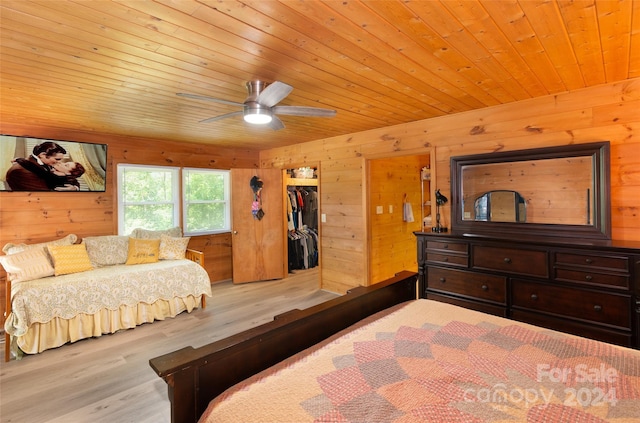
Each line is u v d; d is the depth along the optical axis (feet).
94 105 10.02
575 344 4.73
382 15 5.39
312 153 16.75
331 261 16.07
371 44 6.41
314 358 4.45
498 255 9.22
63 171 13.20
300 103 10.16
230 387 4.08
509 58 7.04
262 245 18.35
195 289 13.47
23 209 12.50
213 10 5.17
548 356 4.39
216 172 18.51
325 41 6.26
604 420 3.16
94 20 5.40
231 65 7.32
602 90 8.64
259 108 7.93
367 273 14.52
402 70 7.66
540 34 6.00
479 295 9.60
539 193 9.61
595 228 8.64
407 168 17.20
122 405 7.37
